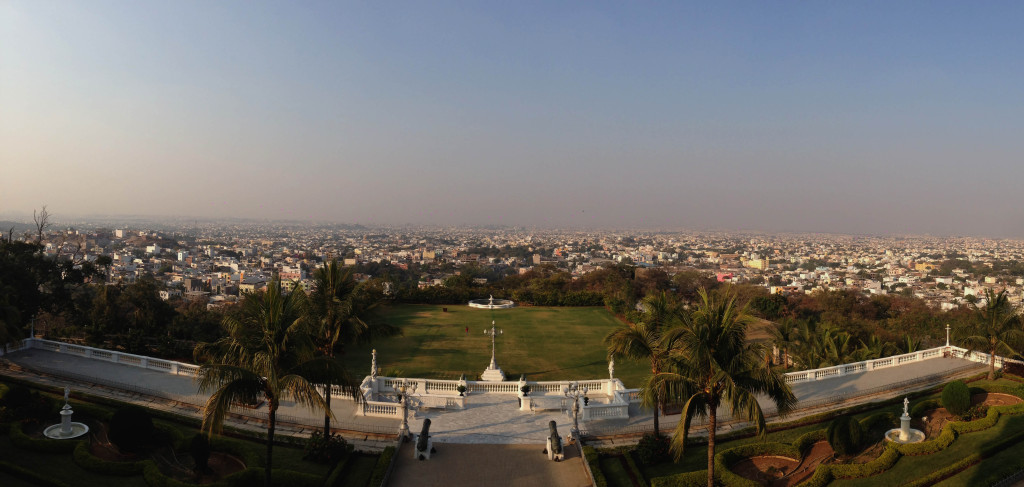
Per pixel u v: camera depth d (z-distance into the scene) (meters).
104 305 56.69
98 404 32.09
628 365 52.31
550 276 135.75
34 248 53.59
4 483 22.61
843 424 26.94
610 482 24.94
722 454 26.59
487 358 54.16
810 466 26.72
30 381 35.38
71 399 32.41
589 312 84.94
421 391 37.84
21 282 47.88
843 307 90.81
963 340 42.41
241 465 25.83
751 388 21.20
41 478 22.69
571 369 50.84
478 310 84.75
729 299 21.77
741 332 21.09
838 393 38.50
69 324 60.72
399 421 31.92
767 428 31.30
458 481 24.38
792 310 90.19
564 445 28.78
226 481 23.12
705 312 21.41
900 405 35.09
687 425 21.11
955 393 30.95
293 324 21.36
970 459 25.23
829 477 24.91
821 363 47.53
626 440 30.34
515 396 37.53
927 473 24.94
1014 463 24.75
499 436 29.97
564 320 77.12
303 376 22.00
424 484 23.97
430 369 49.56
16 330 39.75
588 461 26.03
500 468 25.81
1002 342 40.38
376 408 32.81
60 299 53.88
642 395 23.84
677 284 120.25
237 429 29.02
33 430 27.86
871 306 92.88
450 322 73.75
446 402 34.62
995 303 40.84
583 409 33.00
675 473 26.30
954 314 81.75
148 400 33.75
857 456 27.47
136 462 24.44
